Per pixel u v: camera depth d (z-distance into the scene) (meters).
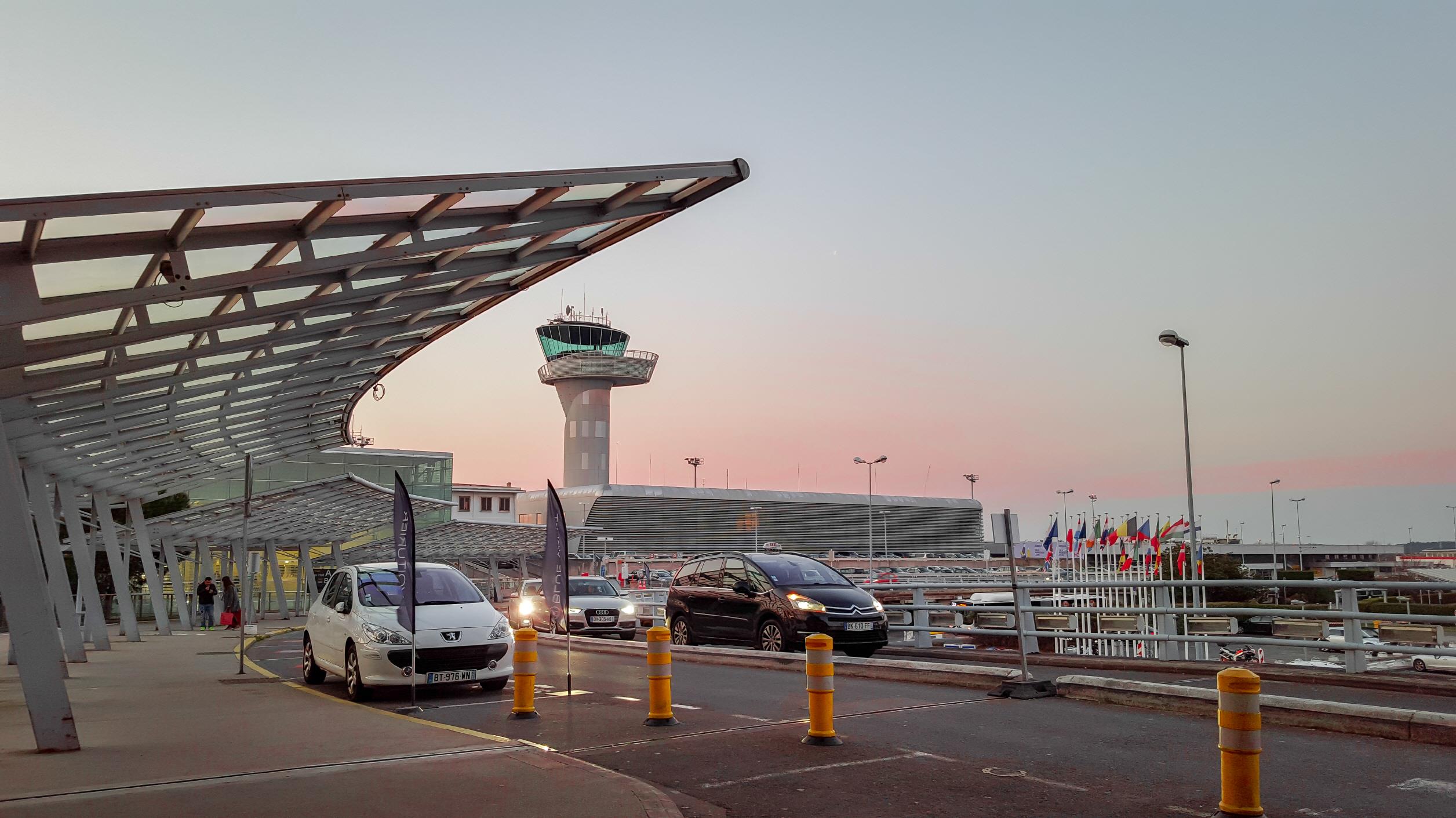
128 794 6.86
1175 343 34.47
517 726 10.12
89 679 15.39
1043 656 15.81
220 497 46.28
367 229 10.26
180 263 9.40
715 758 8.29
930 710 10.54
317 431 26.42
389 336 16.39
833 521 134.12
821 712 8.75
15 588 8.68
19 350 9.35
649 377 138.88
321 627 13.99
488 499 92.31
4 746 9.05
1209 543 129.50
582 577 26.06
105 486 24.44
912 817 6.38
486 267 12.76
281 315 11.59
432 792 6.83
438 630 12.41
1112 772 7.48
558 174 9.85
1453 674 11.49
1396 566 109.75
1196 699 9.91
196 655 20.42
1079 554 39.47
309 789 6.95
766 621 16.89
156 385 15.03
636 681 14.12
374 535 47.16
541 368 139.62
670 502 119.69
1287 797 6.54
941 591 75.31
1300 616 12.47
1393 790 6.71
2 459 8.74
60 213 7.43
